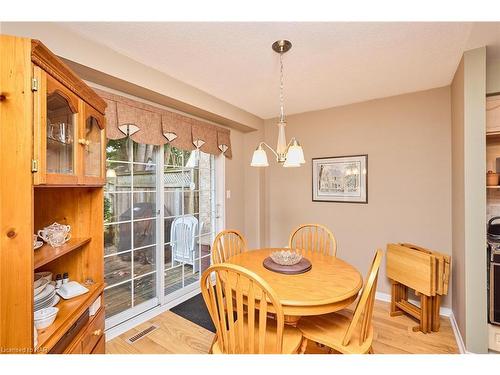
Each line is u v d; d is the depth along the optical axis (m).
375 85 2.34
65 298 1.28
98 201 1.52
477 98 1.68
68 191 1.52
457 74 1.98
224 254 2.16
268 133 3.54
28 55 0.86
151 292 2.45
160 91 2.03
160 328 2.13
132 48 1.68
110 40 1.58
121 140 2.19
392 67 1.97
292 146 1.61
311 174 3.16
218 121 2.97
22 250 0.87
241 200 3.54
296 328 1.44
